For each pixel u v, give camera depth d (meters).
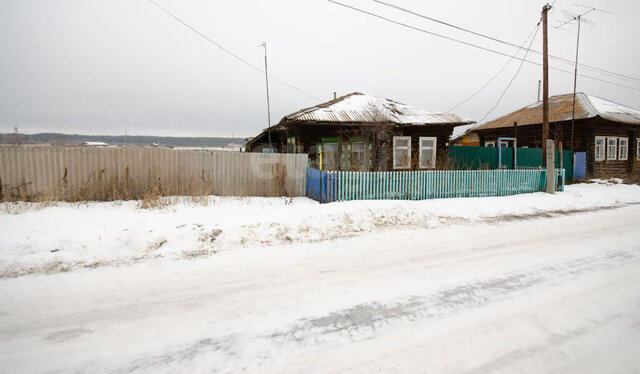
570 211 9.48
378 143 14.98
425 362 2.58
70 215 7.14
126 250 5.23
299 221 6.83
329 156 14.88
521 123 22.75
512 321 3.22
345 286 4.05
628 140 21.42
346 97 17.86
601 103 21.84
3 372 2.42
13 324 3.10
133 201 9.38
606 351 2.74
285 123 14.96
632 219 8.34
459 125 16.06
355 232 6.66
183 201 9.30
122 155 9.83
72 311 3.37
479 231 6.94
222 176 10.83
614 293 3.87
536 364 2.56
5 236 5.44
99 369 2.49
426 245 5.85
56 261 4.70
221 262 4.87
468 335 2.97
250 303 3.59
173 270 4.54
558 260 5.06
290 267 4.69
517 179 12.72
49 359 2.59
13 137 13.89
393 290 3.94
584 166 18.97
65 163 9.30
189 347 2.78
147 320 3.21
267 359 2.62
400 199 10.48
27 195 8.97
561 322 3.20
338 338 2.93
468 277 4.35
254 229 6.23
